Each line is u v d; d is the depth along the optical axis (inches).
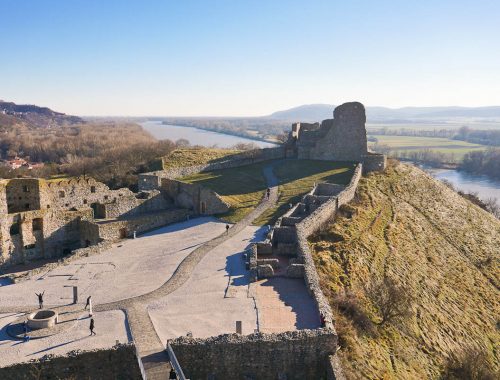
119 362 1232.8
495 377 1720.0
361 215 2770.7
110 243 2396.7
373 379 1352.1
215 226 2652.6
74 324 1472.7
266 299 1633.9
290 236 2274.9
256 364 1273.4
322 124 4392.2
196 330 1408.7
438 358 1739.7
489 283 2662.4
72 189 2957.7
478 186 7746.1
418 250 2657.5
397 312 1788.9
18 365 1190.3
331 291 1791.3
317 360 1298.0
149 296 1690.5
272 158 4355.3
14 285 1844.2
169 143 6043.3
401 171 3875.5
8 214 2493.8
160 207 3169.3
